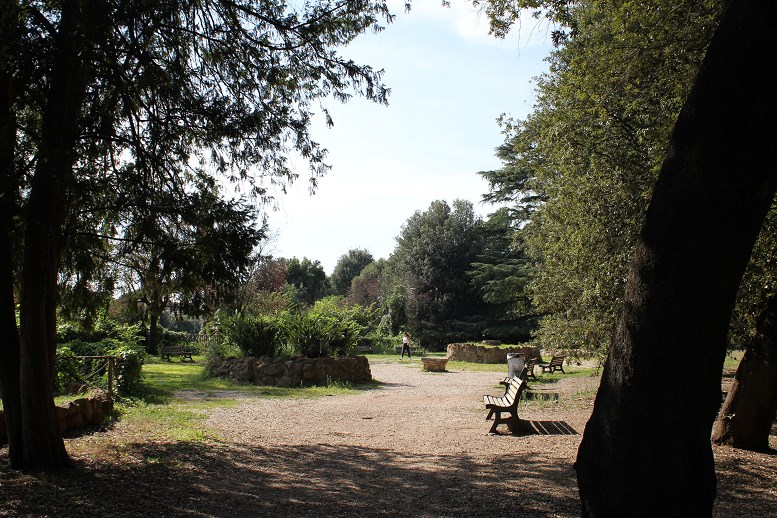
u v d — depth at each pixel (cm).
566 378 1980
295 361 1830
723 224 346
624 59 937
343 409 1297
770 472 690
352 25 855
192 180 822
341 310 2206
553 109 1280
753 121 342
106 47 659
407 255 4688
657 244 361
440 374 2306
